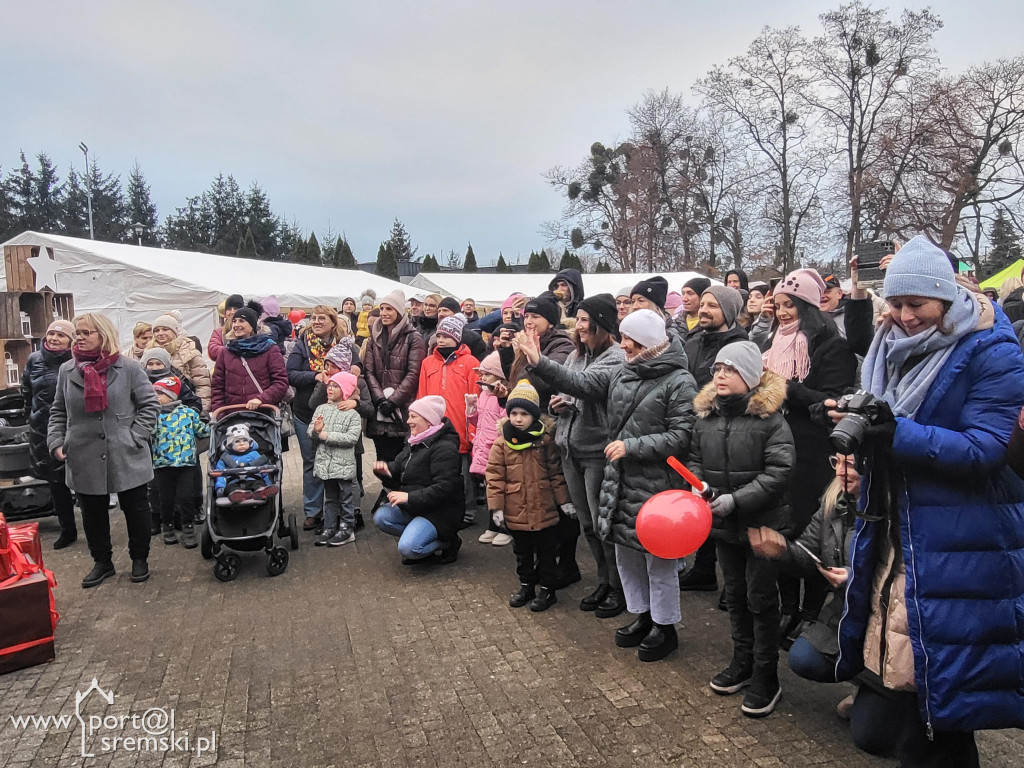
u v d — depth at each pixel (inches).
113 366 199.5
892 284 87.6
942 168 989.8
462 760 116.4
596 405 166.9
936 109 990.4
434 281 1040.2
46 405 231.5
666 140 1519.4
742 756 114.5
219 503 198.2
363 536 247.3
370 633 166.9
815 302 160.1
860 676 94.9
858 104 1144.2
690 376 150.9
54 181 2544.3
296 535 227.6
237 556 206.8
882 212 1051.9
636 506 147.2
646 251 1594.5
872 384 94.8
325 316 284.8
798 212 1266.0
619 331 168.4
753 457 127.1
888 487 89.3
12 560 156.1
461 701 134.9
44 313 379.2
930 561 84.5
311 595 192.4
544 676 143.6
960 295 85.6
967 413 84.5
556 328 210.7
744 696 128.7
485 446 237.9
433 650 157.0
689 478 123.2
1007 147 967.0
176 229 2418.8
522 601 180.4
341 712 132.5
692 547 119.3
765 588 124.3
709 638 160.4
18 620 151.9
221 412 226.5
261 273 813.2
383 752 119.3
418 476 207.5
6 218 2426.2
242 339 234.1
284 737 124.9
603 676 142.9
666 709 129.6
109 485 197.8
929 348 87.6
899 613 87.4
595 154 1663.4
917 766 89.3
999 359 84.1
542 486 178.5
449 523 208.8
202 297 645.3
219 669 150.9
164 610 184.1
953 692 82.8
